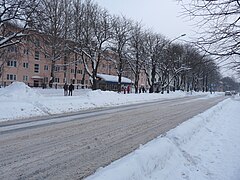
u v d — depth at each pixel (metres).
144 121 13.03
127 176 4.33
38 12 20.16
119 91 41.75
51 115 13.97
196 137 9.16
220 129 11.69
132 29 42.12
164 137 7.52
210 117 15.30
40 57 55.12
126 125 11.51
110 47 37.62
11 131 9.07
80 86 50.25
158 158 5.62
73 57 53.72
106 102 23.06
